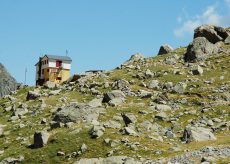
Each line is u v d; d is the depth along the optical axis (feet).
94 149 191.62
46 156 194.59
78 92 328.08
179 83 301.63
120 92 284.82
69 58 485.15
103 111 250.37
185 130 204.44
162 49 433.48
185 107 265.13
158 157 176.55
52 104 301.02
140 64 387.14
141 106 264.11
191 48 382.83
